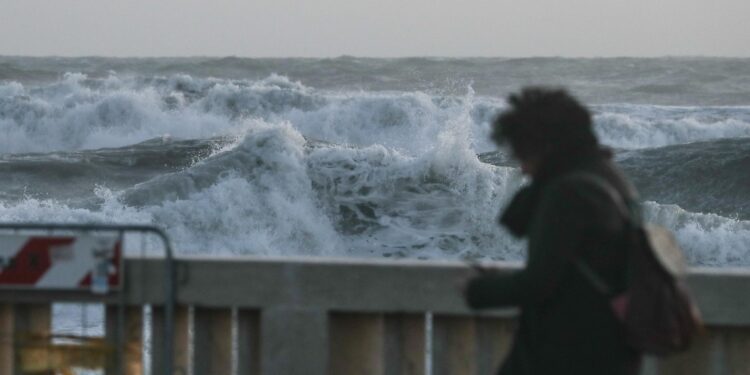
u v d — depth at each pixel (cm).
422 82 17250
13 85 10369
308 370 1299
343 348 1319
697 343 1283
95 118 9325
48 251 1311
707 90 16325
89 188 6400
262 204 4975
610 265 972
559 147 1005
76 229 1314
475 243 4900
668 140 9069
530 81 17888
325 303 1296
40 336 1344
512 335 1293
